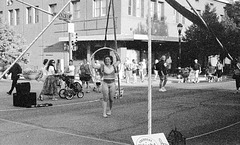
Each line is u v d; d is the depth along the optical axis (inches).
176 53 1444.4
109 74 414.6
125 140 298.8
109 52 1211.9
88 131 335.9
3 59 1395.2
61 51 1434.5
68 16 877.8
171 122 384.2
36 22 1561.3
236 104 540.7
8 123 378.0
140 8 1301.7
